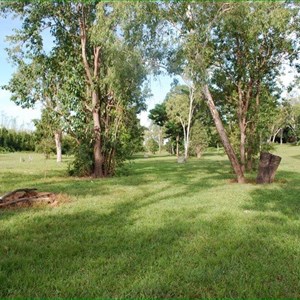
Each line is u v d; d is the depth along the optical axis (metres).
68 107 19.09
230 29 15.86
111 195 11.19
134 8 13.35
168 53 14.63
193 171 22.92
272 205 9.34
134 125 21.28
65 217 7.73
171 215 8.02
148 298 3.79
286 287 4.07
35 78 19.53
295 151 53.28
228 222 7.26
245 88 20.03
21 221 7.28
